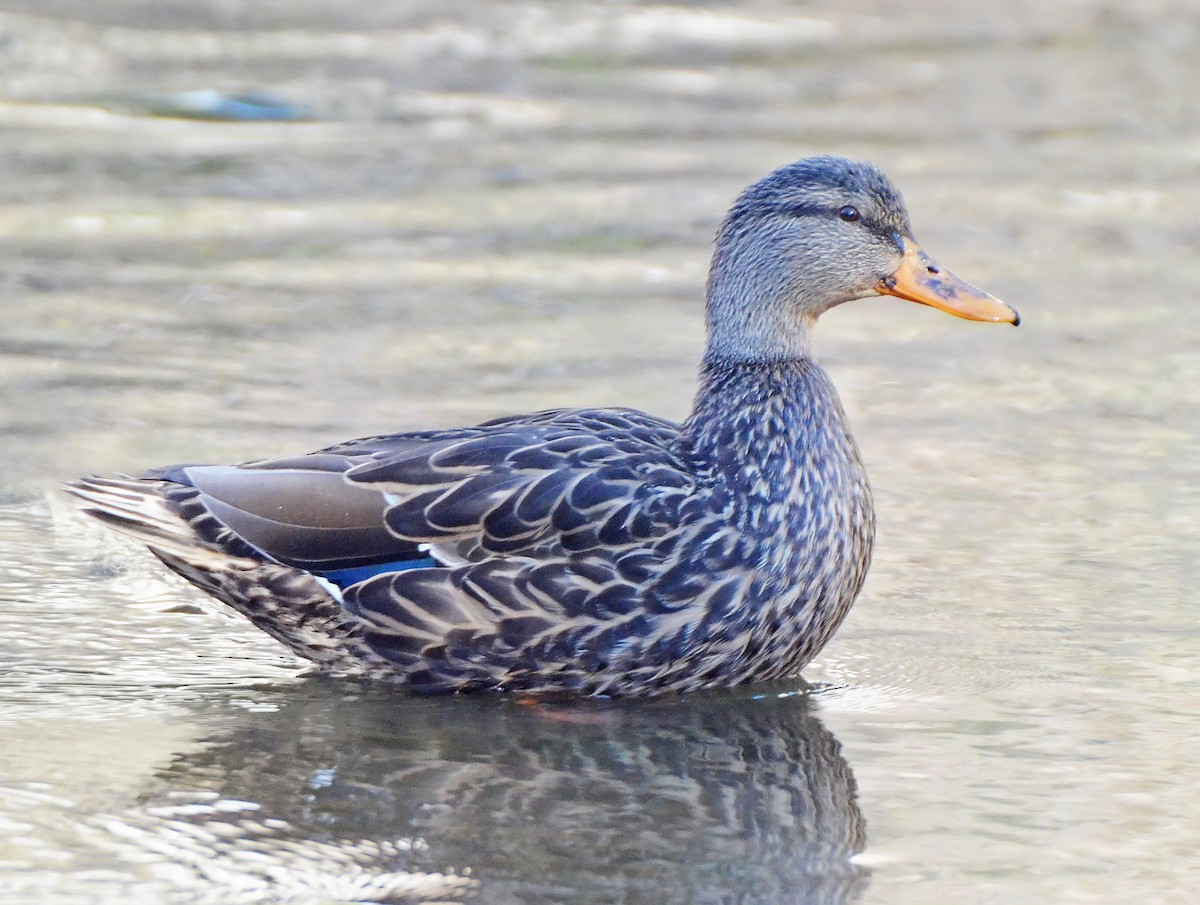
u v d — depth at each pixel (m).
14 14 32.62
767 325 10.66
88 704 9.82
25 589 11.39
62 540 12.16
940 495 13.40
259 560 9.93
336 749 9.33
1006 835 8.38
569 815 8.58
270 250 19.97
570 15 35.06
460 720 9.77
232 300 18.12
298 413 14.80
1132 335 17.69
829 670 10.52
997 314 10.84
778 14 35.69
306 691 10.14
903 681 10.34
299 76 29.20
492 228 21.05
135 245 19.98
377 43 32.03
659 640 9.73
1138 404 15.63
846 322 18.50
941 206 22.33
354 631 9.96
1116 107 28.06
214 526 9.96
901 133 26.28
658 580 9.65
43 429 14.27
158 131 25.44
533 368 16.17
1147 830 8.42
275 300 18.16
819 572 9.99
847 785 8.95
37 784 8.80
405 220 21.38
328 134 25.59
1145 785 8.92
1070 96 28.83
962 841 8.34
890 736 9.58
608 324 17.61
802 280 10.70
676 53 31.98
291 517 9.85
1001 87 29.53
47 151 24.03
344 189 22.75
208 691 10.09
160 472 10.33
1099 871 8.03
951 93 29.02
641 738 9.55
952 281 10.88
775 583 9.84
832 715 9.88
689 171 23.77
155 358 16.22
